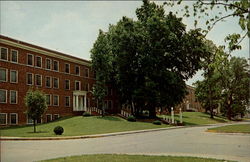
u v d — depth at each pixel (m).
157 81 52.97
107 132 34.34
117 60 55.06
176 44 51.50
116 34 55.12
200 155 13.73
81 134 30.58
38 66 47.31
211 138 23.34
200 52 50.31
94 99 58.34
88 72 59.81
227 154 14.05
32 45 45.88
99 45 54.25
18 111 43.09
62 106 51.94
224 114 93.12
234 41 5.88
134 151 16.02
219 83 76.00
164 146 18.19
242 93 79.62
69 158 12.79
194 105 116.56
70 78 54.47
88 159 12.36
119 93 61.75
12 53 42.88
